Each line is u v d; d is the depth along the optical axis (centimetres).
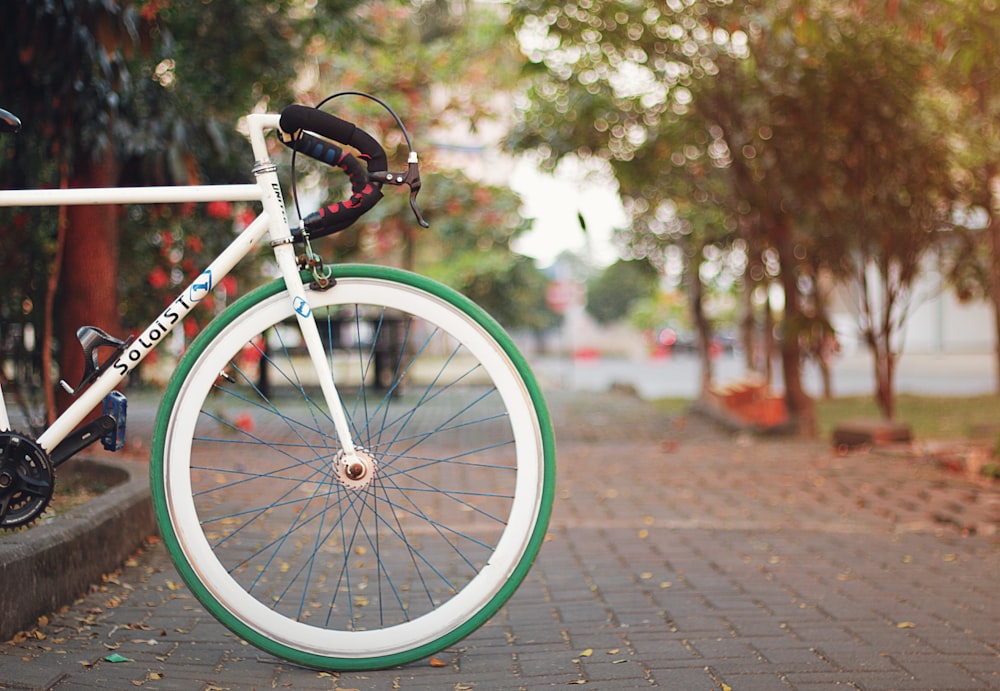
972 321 3772
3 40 531
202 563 285
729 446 1038
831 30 1006
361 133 283
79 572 368
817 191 1136
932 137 1047
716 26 1047
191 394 285
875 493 675
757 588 410
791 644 326
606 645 326
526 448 289
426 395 294
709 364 1781
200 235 851
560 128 1236
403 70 1512
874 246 1116
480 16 1559
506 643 329
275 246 288
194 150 737
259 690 274
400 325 1530
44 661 288
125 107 664
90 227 668
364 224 1538
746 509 621
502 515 579
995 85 1045
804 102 1056
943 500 636
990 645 326
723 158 1289
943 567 453
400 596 388
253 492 621
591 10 1063
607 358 5372
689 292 1808
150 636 324
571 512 613
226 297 803
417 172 282
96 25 505
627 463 866
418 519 562
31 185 638
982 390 2027
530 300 2602
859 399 1795
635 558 471
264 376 1143
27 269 655
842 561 466
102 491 514
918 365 3053
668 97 1162
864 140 1056
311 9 948
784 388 1210
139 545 454
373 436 298
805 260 1273
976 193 1170
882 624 352
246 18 878
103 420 284
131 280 852
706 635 338
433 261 1908
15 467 278
